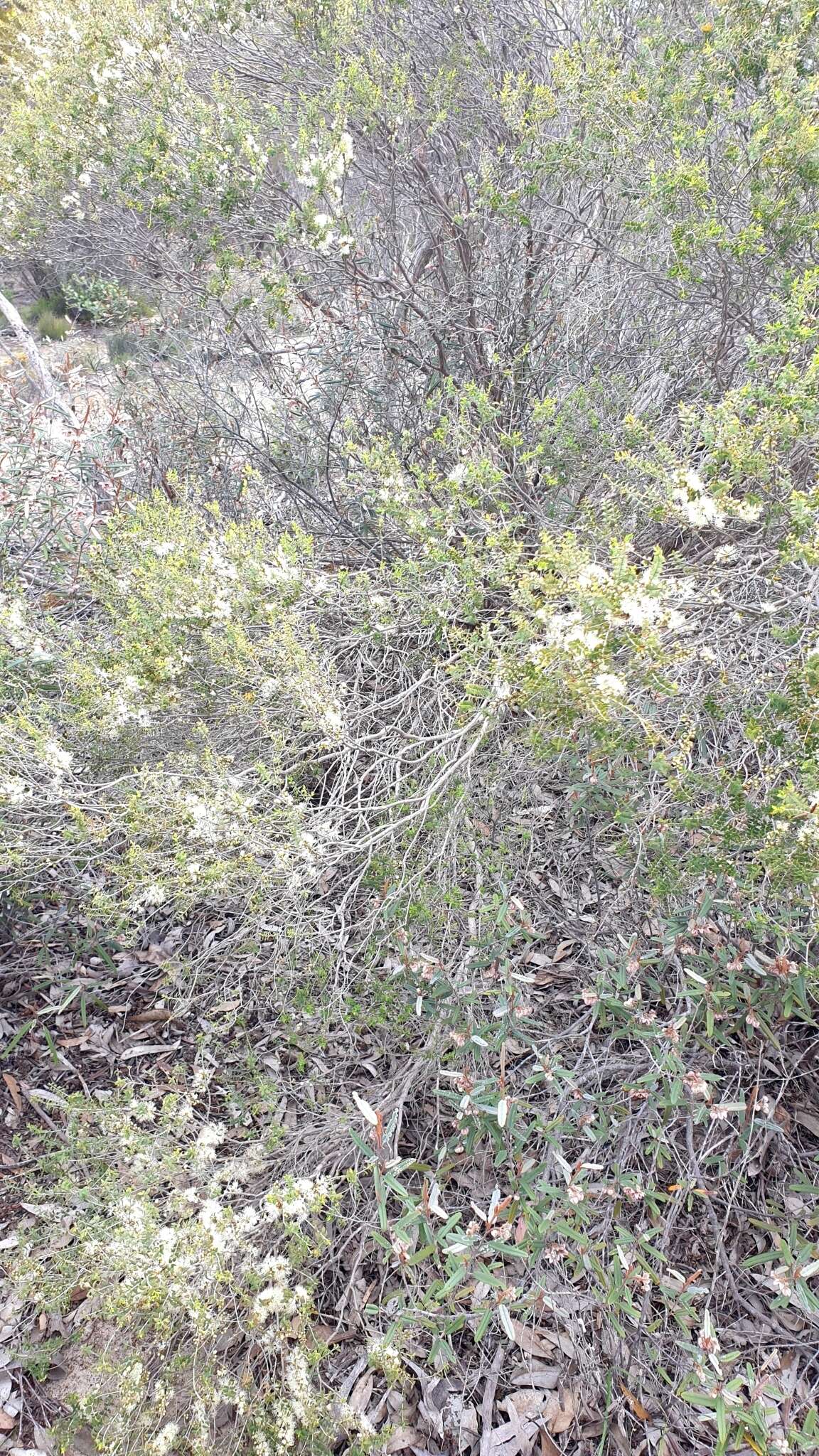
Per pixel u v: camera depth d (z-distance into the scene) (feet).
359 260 8.76
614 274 8.81
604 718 4.61
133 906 5.56
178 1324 4.95
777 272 7.00
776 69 6.55
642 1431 4.81
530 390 9.38
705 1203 5.47
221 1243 4.37
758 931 5.02
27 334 14.94
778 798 4.35
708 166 6.74
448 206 9.50
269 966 6.38
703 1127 5.73
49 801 5.87
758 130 6.29
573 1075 5.55
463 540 6.76
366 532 8.95
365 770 6.57
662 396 8.39
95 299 13.55
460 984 5.65
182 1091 6.35
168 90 8.96
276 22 10.38
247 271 8.58
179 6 10.03
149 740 6.72
